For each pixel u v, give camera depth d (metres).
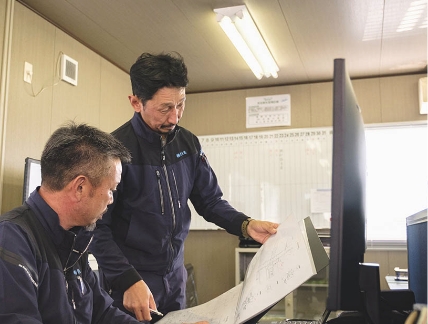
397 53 3.57
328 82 4.27
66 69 3.02
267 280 0.90
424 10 2.82
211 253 4.38
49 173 1.10
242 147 4.38
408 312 0.98
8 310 0.92
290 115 4.33
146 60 1.42
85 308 1.20
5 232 1.00
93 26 3.06
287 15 2.92
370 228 4.04
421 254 0.96
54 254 1.10
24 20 2.69
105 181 1.11
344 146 0.67
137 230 1.50
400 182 4.05
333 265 0.66
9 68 2.50
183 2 2.74
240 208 4.30
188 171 1.64
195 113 4.60
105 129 3.56
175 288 1.58
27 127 2.65
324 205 4.09
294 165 4.22
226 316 1.04
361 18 2.96
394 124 4.03
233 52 3.56
